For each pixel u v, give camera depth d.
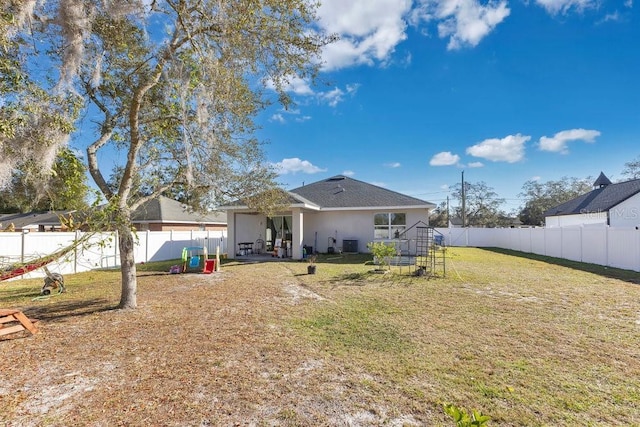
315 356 4.12
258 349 4.37
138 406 3.00
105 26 5.42
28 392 3.29
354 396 3.15
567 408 2.91
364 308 6.41
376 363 3.89
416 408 2.94
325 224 18.08
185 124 6.39
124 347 4.48
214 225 26.52
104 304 7.00
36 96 4.51
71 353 4.29
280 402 3.05
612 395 3.13
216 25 5.28
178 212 22.31
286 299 7.28
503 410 2.88
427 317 5.77
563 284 8.70
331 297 7.43
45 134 4.50
